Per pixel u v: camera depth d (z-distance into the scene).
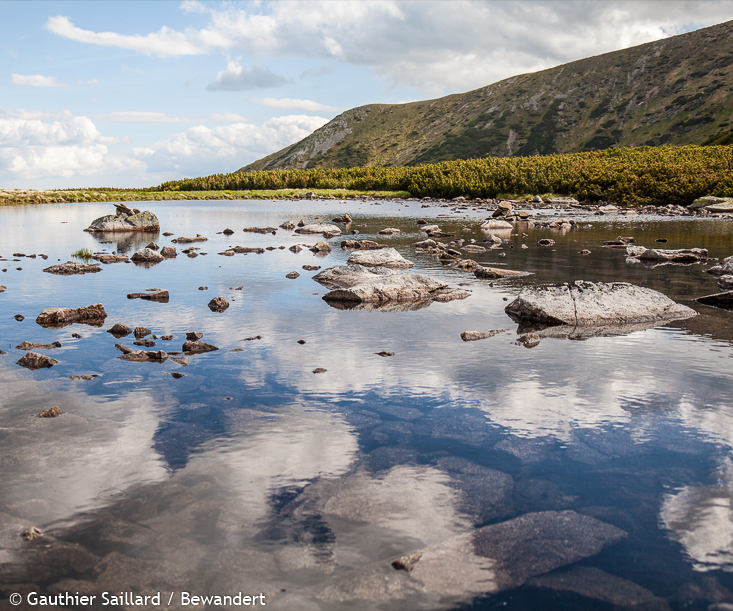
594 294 11.23
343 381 7.20
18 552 3.80
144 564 3.69
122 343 8.84
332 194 77.56
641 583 3.53
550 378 7.38
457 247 22.88
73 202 60.72
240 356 8.26
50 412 6.02
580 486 4.69
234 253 20.91
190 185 91.50
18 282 14.41
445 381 7.23
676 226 33.62
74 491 4.55
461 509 4.34
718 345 9.00
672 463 5.07
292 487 4.64
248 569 3.65
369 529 4.09
